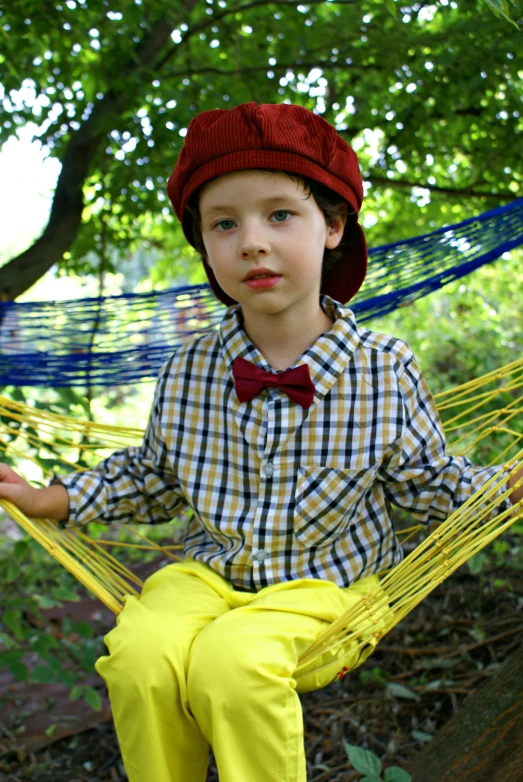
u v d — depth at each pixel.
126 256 3.95
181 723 1.18
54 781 2.26
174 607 1.32
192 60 3.28
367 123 3.24
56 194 3.04
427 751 1.79
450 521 1.31
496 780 1.58
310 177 1.29
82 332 2.08
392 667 2.71
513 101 3.02
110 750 2.40
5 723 2.52
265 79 3.22
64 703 2.65
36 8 2.70
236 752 1.11
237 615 1.25
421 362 4.71
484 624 2.83
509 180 3.25
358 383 1.43
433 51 2.99
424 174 3.55
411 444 1.44
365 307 1.95
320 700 2.56
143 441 1.60
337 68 3.21
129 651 1.18
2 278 2.96
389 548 1.49
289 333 1.44
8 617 2.39
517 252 4.48
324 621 1.31
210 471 1.46
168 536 4.37
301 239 1.30
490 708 1.69
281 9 3.13
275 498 1.40
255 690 1.12
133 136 2.88
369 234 4.05
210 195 1.30
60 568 3.68
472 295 4.76
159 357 2.06
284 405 1.42
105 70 3.00
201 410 1.49
